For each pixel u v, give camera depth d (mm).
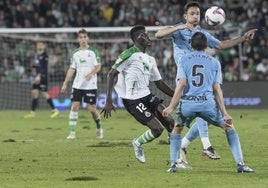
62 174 24625
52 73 66125
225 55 67500
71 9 77312
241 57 67250
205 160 28469
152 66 27234
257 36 69875
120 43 71438
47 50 70188
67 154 30953
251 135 39719
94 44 72188
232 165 26812
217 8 28406
